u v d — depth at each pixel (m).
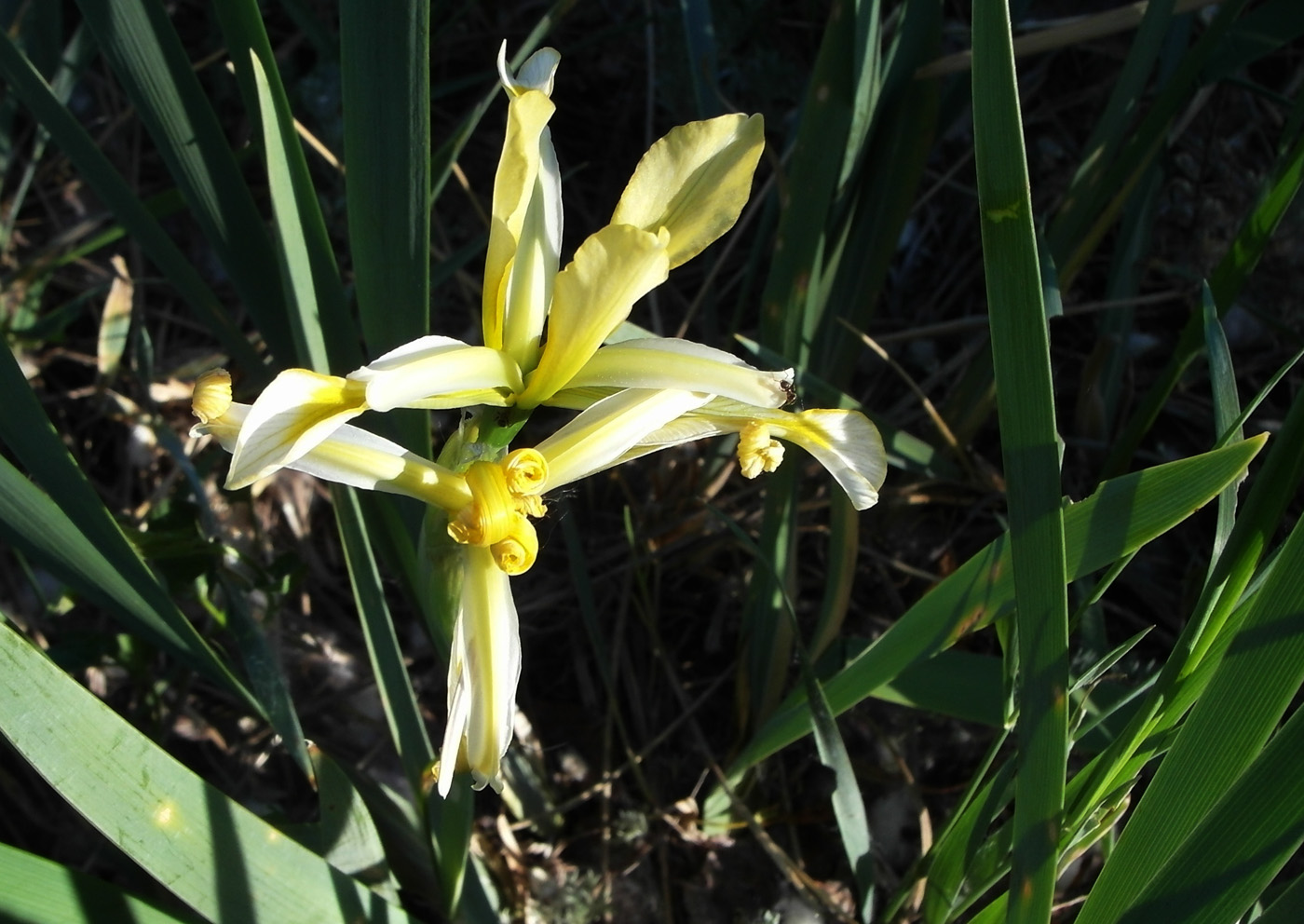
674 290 0.53
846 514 0.36
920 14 0.34
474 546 0.22
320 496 0.48
